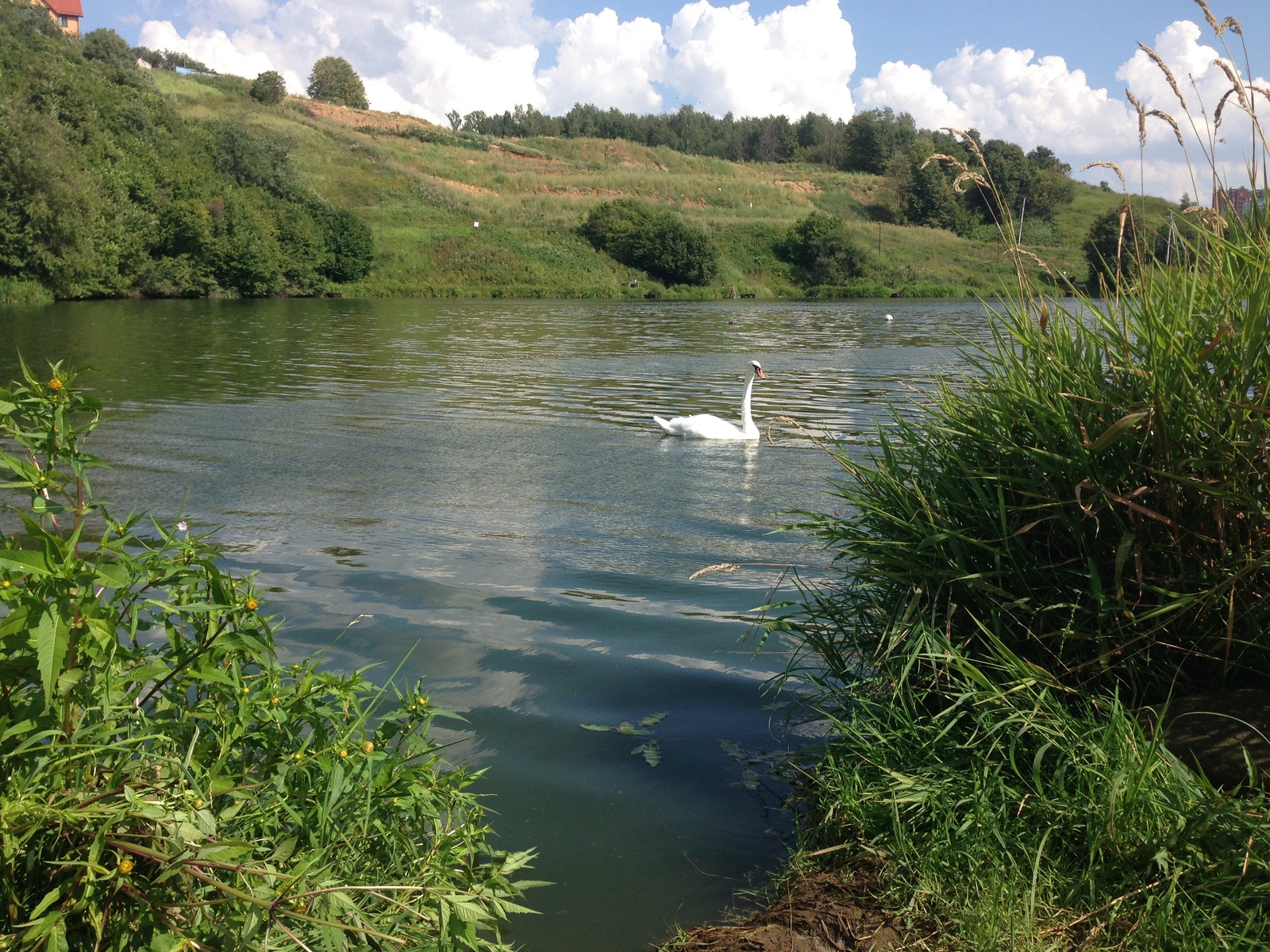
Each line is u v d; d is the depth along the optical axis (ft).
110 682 7.02
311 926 6.80
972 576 11.19
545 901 9.99
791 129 456.45
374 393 52.90
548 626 17.93
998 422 12.33
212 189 165.07
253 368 64.49
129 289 153.07
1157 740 9.57
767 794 12.11
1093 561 10.85
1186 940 8.16
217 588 7.75
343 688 8.56
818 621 14.28
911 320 127.85
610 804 11.80
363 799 7.93
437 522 25.63
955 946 8.77
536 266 201.77
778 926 9.42
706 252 211.00
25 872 6.46
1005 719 10.61
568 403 50.96
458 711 14.16
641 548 23.45
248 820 7.64
